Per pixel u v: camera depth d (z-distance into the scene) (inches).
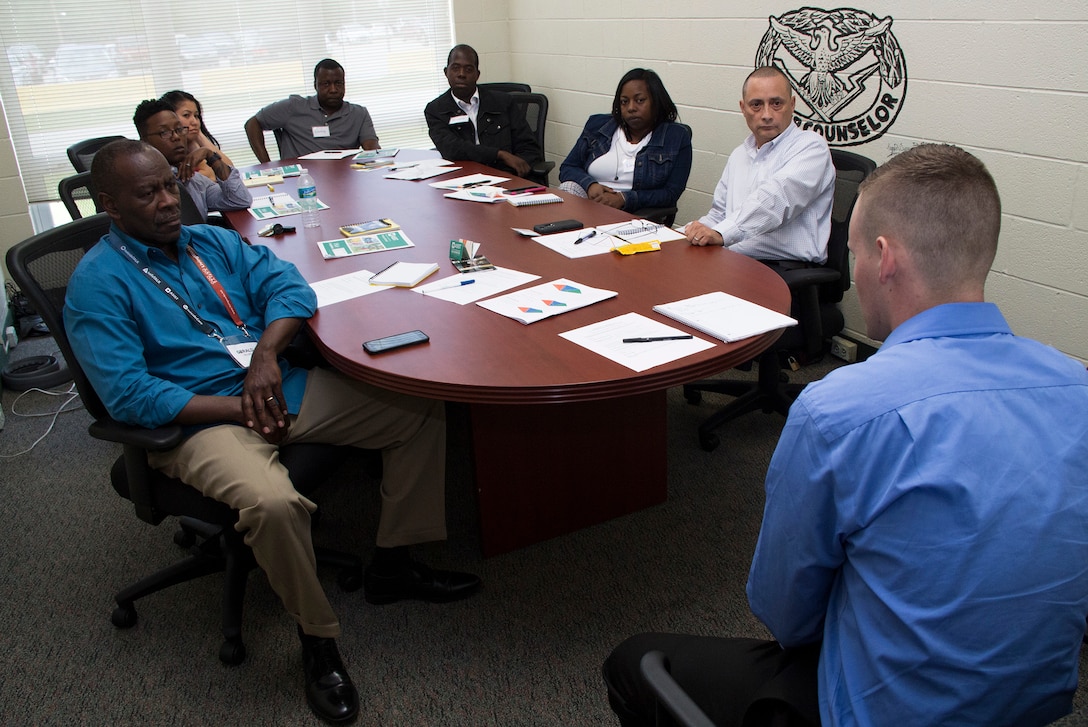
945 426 30.5
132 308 66.5
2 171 155.9
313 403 70.3
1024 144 94.3
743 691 40.0
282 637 73.3
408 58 204.4
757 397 104.3
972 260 33.7
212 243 75.5
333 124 178.2
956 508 29.6
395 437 71.3
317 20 191.3
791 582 36.2
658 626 72.2
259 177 141.3
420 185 130.3
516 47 209.9
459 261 85.1
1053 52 88.8
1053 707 31.7
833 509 33.2
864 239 36.3
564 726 62.0
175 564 77.3
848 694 33.2
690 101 149.6
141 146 67.1
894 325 37.0
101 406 66.4
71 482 100.9
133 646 72.8
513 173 165.6
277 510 59.8
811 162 96.7
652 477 89.3
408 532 73.8
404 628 73.2
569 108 193.2
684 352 60.6
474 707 64.1
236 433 65.8
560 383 56.6
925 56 103.4
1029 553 29.4
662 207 128.2
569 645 70.3
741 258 83.7
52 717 64.9
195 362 69.7
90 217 76.2
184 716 64.8
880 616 31.8
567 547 84.1
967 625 29.7
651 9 153.6
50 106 170.6
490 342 64.6
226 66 185.8
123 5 170.9
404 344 64.5
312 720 63.9
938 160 34.1
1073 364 33.1
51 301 67.4
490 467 78.8
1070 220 91.6
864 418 31.5
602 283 77.0
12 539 89.2
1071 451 30.7
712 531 85.6
